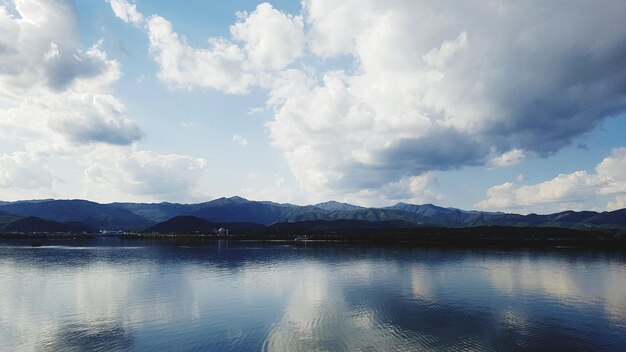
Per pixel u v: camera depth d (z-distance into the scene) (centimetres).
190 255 12962
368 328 3816
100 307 4891
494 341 3416
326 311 4547
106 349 3294
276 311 4566
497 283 6631
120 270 8800
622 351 3188
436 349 3192
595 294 5647
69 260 11262
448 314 4388
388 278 7256
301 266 9419
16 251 15100
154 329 3856
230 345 3328
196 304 5012
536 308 4719
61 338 3616
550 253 13012
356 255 12475
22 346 3416
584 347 3272
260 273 8119
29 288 6362
